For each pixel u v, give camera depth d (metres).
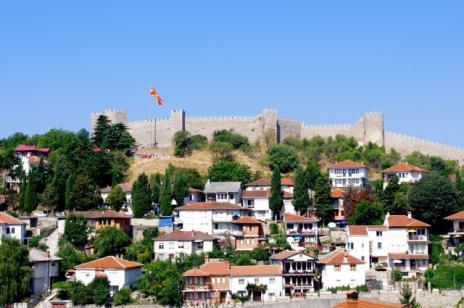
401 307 138.38
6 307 188.62
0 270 190.50
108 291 194.25
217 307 186.00
